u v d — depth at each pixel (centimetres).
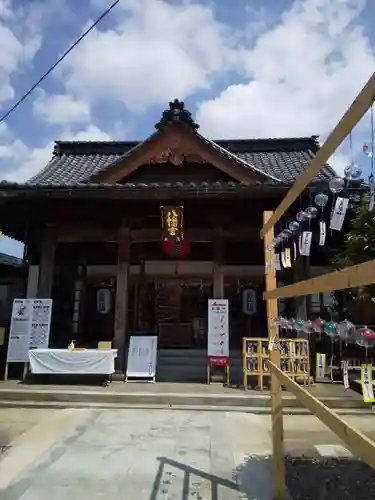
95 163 1253
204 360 1012
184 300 1242
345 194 360
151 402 666
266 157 1222
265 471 382
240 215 849
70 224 898
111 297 1188
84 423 557
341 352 808
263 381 785
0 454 429
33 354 762
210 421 570
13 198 800
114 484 352
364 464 404
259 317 1180
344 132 170
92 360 754
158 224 891
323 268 969
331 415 179
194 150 880
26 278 1127
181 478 365
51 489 341
